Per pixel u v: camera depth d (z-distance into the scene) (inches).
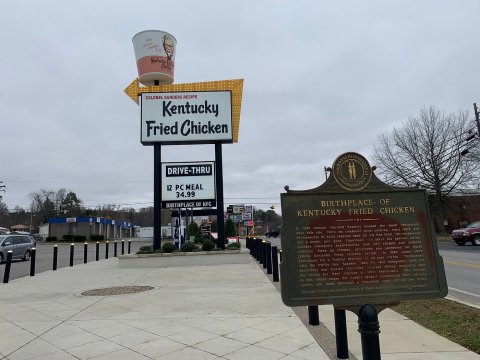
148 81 749.9
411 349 199.6
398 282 157.2
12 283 482.9
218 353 198.2
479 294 365.7
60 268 677.9
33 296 381.1
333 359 186.7
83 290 410.9
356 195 164.4
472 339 210.1
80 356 198.5
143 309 303.9
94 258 949.2
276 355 193.8
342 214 162.6
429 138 1759.4
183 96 717.9
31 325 263.1
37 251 1352.1
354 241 160.2
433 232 162.4
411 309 287.9
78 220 2647.6
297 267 157.1
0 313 304.3
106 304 327.0
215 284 428.1
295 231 159.9
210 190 700.0
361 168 166.9
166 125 709.3
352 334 228.4
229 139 708.7
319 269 157.0
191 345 211.8
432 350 197.6
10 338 233.8
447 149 1685.5
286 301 153.6
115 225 3233.3
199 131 709.9
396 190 165.3
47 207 4628.4
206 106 716.0
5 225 4842.5
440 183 1753.2
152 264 650.2
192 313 286.7
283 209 161.5
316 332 233.0
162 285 430.3
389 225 162.6
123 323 261.1
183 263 653.3
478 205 2037.4
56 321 272.5
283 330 237.8
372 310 143.9
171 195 697.6
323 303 153.7
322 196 163.5
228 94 721.6
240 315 277.9
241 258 663.8
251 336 226.2
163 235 3405.5
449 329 232.5
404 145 1813.5
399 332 230.7
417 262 159.6
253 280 453.1
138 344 215.8
